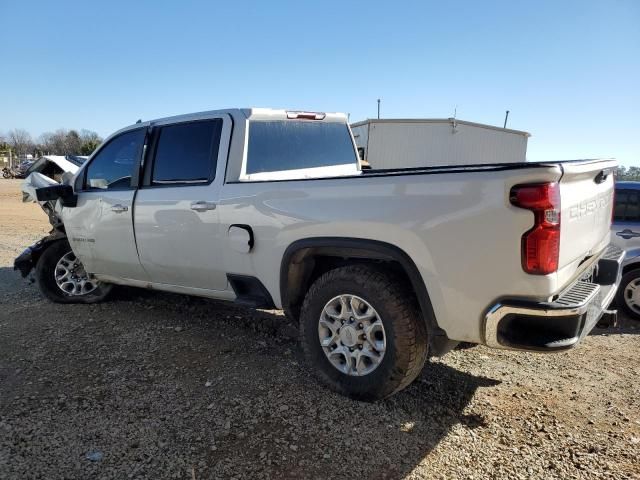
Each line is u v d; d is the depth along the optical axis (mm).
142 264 4633
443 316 2926
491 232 2691
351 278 3230
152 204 4391
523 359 4164
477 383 3686
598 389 3629
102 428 2977
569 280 2939
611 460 2752
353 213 3168
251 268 3795
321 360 3459
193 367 3828
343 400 3320
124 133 4852
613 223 5484
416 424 3074
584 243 3094
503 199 2650
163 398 3338
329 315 3416
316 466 2652
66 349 4180
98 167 5039
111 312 5207
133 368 3809
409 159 25625
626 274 5355
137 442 2840
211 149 4133
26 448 2773
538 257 2602
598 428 3084
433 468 2656
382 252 3086
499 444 2895
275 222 3572
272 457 2715
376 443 2859
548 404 3383
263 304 3832
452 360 4105
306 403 3277
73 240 5246
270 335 4551
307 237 3402
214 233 3963
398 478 2574
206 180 4090
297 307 3785
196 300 5637
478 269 2756
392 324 3076
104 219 4836
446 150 25688
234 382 3576
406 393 3471
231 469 2615
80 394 3389
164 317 5043
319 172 4703
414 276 2977
